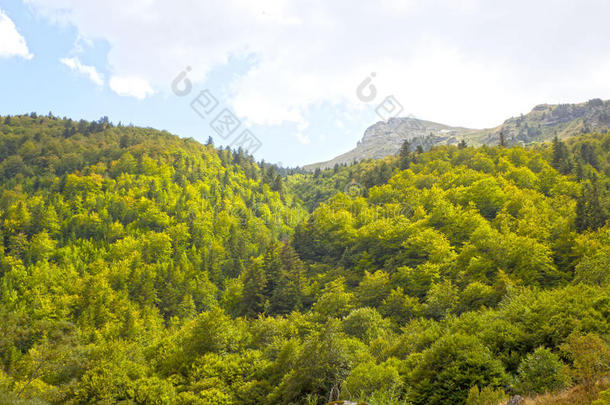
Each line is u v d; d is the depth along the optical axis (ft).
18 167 606.55
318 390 112.57
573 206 269.44
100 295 310.65
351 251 323.37
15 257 374.22
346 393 92.12
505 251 199.62
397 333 171.32
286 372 130.52
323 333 126.11
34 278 344.08
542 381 68.39
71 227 454.81
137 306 322.96
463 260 217.36
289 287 267.18
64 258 382.22
